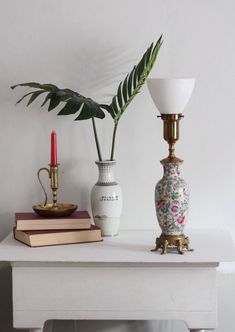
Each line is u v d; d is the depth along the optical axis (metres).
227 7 2.68
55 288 2.41
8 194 2.78
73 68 2.72
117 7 2.69
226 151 2.74
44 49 2.72
